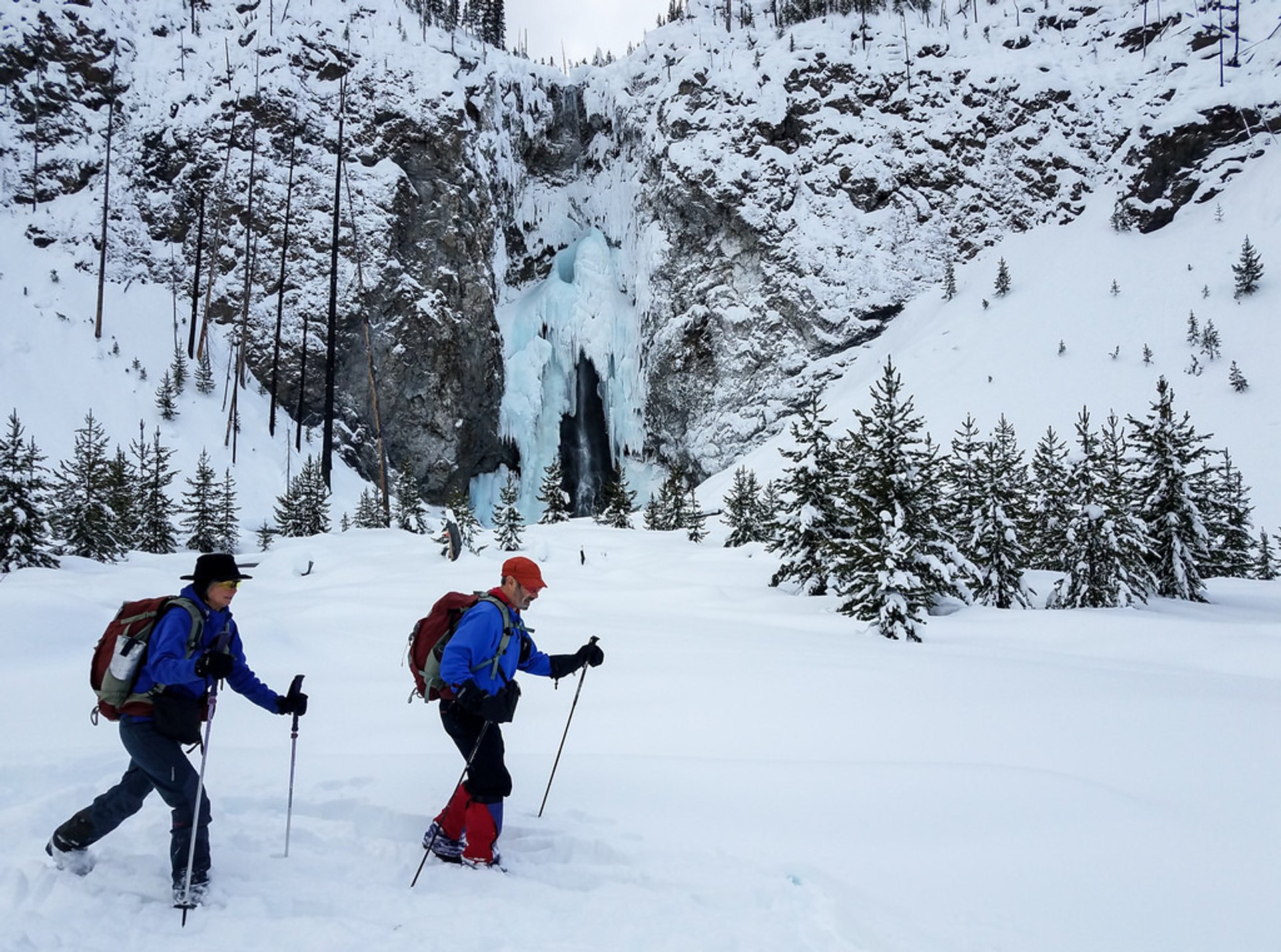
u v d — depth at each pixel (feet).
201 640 11.59
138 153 221.46
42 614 35.37
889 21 294.25
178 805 11.45
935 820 13.66
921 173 261.03
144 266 212.43
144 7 240.32
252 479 176.35
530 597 13.24
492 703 11.87
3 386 159.63
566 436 272.31
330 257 221.46
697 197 264.72
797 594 77.10
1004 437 98.84
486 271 248.73
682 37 307.37
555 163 305.73
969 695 24.17
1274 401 168.86
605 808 14.79
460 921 10.68
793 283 251.80
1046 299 223.10
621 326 280.31
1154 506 91.25
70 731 19.92
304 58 240.32
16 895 11.02
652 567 101.81
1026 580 93.09
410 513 182.91
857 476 60.08
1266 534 137.28
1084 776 16.39
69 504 103.35
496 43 339.98
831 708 22.65
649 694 24.66
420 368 228.02
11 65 212.43
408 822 14.21
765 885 11.48
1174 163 232.73
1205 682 28.94
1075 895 10.78
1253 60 241.96
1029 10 284.20
